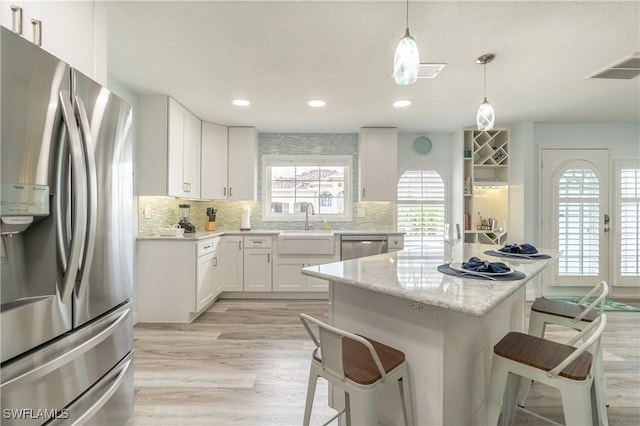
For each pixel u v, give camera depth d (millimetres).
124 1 1668
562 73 2553
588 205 4125
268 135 4527
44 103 1071
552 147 4133
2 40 936
